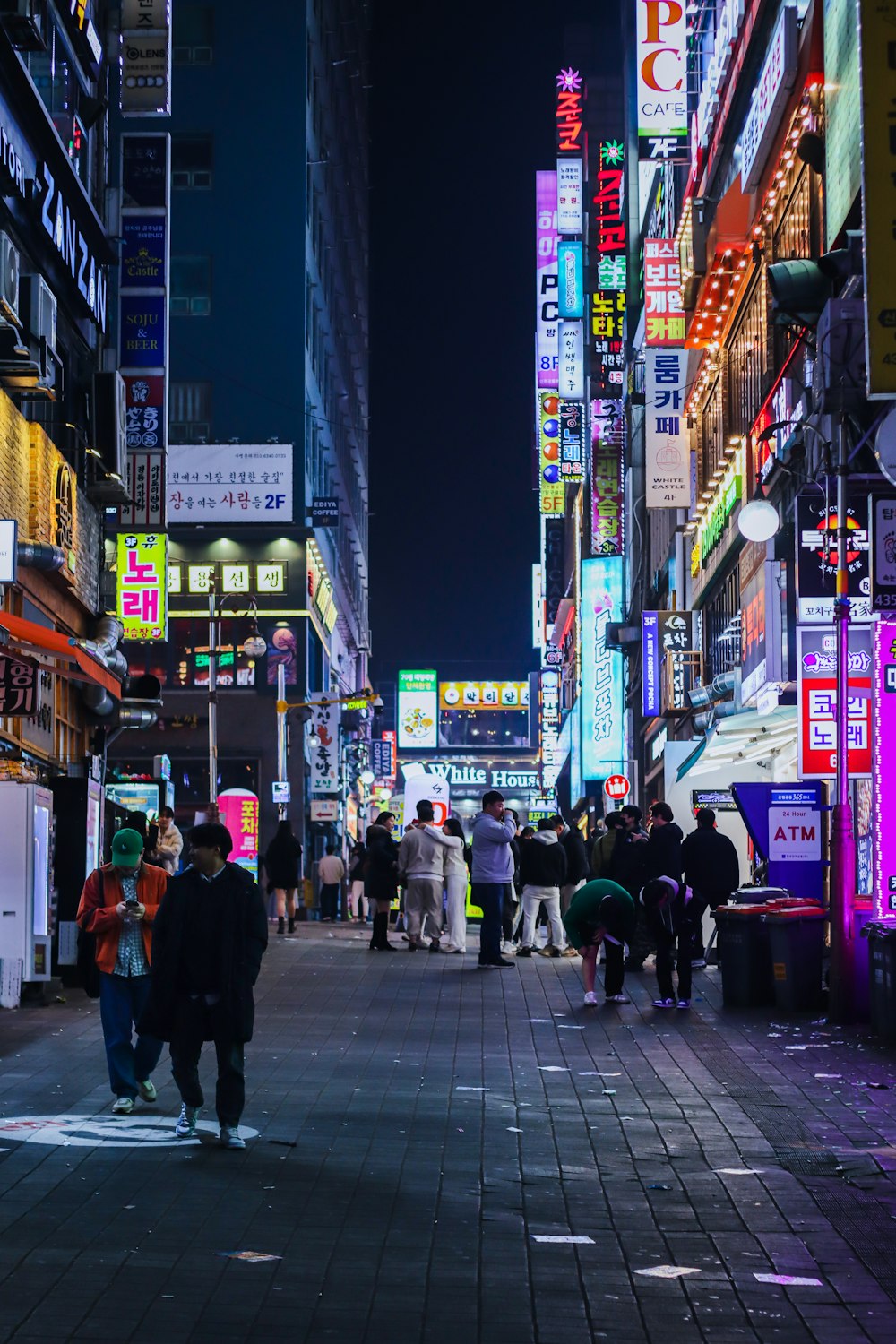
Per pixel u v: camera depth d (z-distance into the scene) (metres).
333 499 57.12
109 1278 6.60
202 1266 6.82
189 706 56.38
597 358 65.44
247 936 9.42
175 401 58.69
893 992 14.55
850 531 19.53
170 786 26.97
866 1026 15.63
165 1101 11.08
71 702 24.84
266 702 56.38
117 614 42.09
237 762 56.22
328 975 20.53
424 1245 7.30
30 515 21.67
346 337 79.31
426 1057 13.36
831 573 19.48
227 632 57.06
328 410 68.94
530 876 24.05
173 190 59.53
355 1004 17.22
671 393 40.31
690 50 39.03
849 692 18.27
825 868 18.84
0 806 16.59
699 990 19.22
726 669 35.59
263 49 60.00
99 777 20.92
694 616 41.03
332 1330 6.02
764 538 19.67
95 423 25.89
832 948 15.98
